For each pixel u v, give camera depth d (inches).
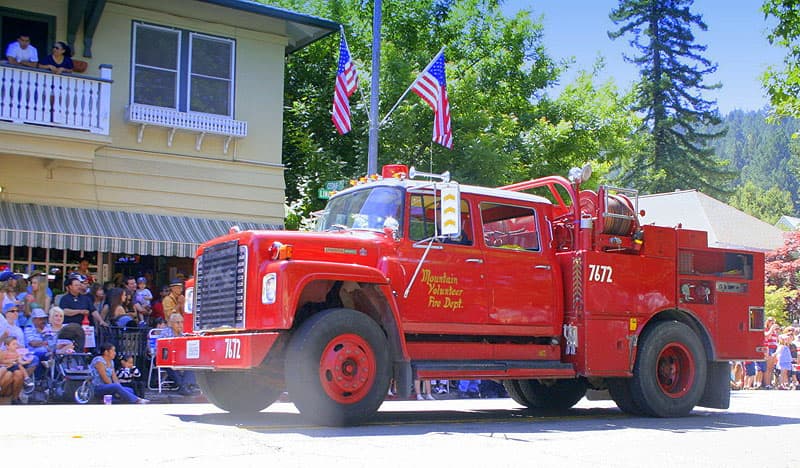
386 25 1021.2
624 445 305.1
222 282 357.1
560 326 409.1
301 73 994.7
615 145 1065.5
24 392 490.6
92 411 400.8
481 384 628.4
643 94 2418.8
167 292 638.5
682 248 442.3
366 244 363.6
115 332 562.3
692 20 2468.0
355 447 275.3
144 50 717.9
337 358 332.2
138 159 705.0
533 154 971.9
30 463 233.3
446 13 1055.6
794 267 1481.3
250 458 249.0
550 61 1083.9
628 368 415.8
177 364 369.4
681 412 431.2
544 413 454.0
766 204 4697.3
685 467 258.8
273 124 772.0
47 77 639.8
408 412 446.9
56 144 643.5
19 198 652.7
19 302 535.5
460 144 877.2
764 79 818.2
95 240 655.1
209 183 734.5
